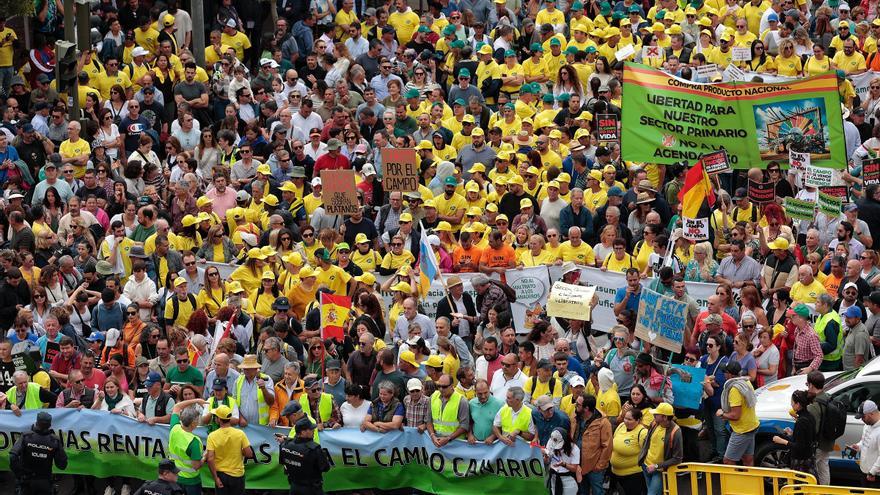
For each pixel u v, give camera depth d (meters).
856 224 63.03
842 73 79.94
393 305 58.59
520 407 49.81
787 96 65.94
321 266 59.91
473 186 66.00
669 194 66.69
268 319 57.34
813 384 48.50
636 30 88.50
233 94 77.38
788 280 58.31
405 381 52.16
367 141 75.00
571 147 70.81
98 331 58.28
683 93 66.62
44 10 77.94
